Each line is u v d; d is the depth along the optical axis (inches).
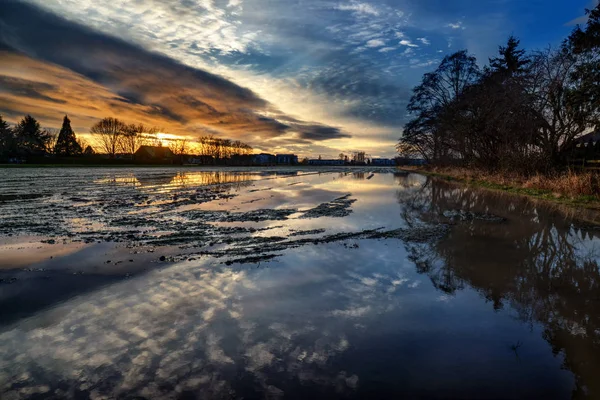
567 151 738.2
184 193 708.0
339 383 102.7
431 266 220.1
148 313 149.5
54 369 110.3
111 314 148.3
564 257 239.3
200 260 230.7
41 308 153.6
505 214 431.2
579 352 120.1
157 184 953.5
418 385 101.7
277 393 98.1
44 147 3221.0
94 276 196.9
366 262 228.5
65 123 3405.5
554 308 157.0
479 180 946.1
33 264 218.5
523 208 478.0
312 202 568.1
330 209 484.4
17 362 114.1
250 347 122.7
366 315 149.2
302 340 128.0
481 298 168.9
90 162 2994.6
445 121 1298.0
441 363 113.1
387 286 184.9
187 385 101.9
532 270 211.5
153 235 308.8
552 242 283.6
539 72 729.6
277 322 142.1
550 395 97.5
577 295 172.4
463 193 726.5
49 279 191.3
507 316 149.0
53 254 243.4
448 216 422.6
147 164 3267.7
